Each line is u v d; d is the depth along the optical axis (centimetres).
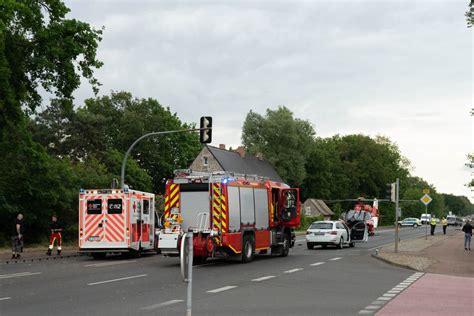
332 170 11400
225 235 2239
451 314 1083
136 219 2747
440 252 3005
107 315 1044
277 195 2783
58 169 3872
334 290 1451
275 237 2712
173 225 2236
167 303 1196
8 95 2811
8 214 3553
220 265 2252
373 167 11850
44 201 3622
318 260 2544
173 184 2305
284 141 9256
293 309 1132
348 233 3728
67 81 3125
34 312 1078
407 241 4372
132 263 2348
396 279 1742
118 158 6128
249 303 1209
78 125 7100
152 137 8112
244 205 2405
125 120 7931
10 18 2805
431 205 17762
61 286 1501
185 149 8819
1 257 2664
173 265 2231
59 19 3147
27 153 3531
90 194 2691
